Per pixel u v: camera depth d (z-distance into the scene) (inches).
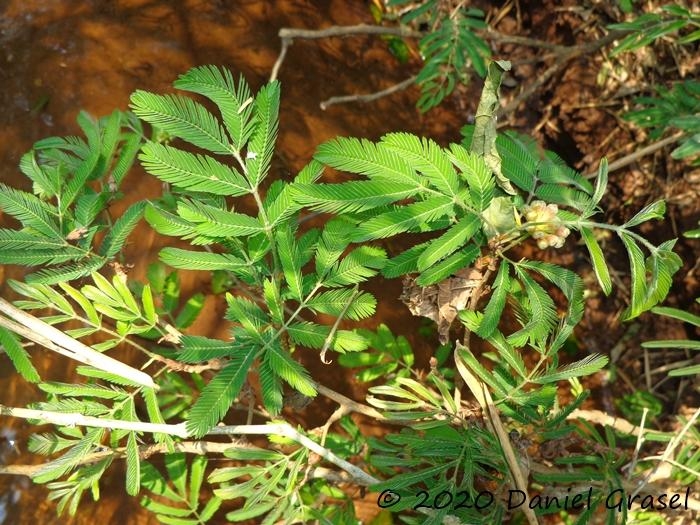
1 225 20.0
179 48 23.0
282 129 23.6
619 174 28.8
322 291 16.5
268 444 19.9
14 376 19.1
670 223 27.3
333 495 18.6
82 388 15.7
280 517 18.3
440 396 18.5
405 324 22.3
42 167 17.0
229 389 14.2
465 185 15.4
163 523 19.0
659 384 26.8
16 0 22.0
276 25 24.9
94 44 22.0
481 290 15.8
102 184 17.2
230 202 21.6
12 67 21.3
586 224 14.8
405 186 14.3
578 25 30.5
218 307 20.6
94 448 16.9
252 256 15.6
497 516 16.5
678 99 23.5
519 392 15.8
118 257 20.0
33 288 15.8
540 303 14.8
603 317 28.3
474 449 16.3
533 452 17.7
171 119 14.4
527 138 18.0
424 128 27.2
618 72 29.3
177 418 19.5
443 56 22.7
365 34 27.0
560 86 30.4
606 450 17.9
